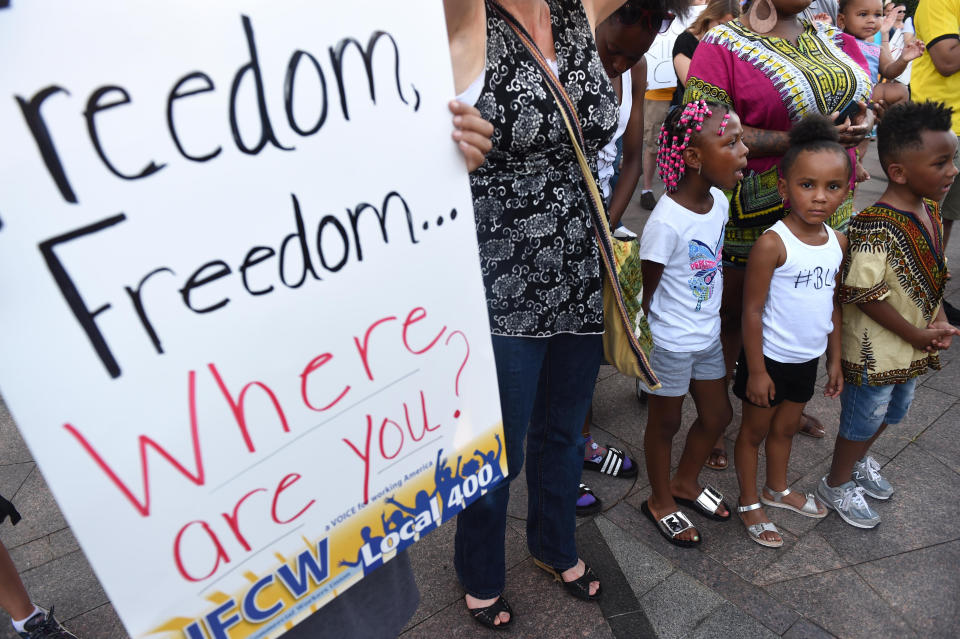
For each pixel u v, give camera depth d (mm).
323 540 984
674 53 3979
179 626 849
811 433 2793
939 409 2916
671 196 2045
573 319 1667
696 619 1967
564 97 1462
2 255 652
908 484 2510
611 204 2600
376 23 892
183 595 844
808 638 1904
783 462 2367
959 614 1974
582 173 1572
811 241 2057
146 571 804
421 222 1006
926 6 3459
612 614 1986
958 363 3254
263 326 849
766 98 2260
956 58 3371
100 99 680
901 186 2123
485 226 1529
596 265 1665
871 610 1993
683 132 1925
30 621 1843
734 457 2547
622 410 2988
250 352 843
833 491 2402
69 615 2043
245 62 774
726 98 2344
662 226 1998
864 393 2238
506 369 1612
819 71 2260
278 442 896
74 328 703
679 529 2240
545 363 1782
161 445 787
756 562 2178
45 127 655
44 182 662
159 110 719
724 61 2332
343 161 891
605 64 2092
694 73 2430
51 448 710
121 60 687
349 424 976
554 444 1887
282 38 802
